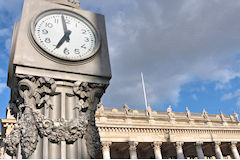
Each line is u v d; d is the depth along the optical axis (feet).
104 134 117.50
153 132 130.11
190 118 146.41
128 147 123.34
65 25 18.45
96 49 18.31
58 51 17.25
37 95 15.79
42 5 18.47
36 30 17.24
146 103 143.95
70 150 15.08
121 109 133.08
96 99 17.89
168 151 145.89
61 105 16.06
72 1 20.11
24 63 15.74
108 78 18.26
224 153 159.94
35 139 14.49
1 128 93.09
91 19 20.10
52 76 16.33
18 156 14.69
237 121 162.61
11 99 19.10
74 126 15.30
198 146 139.03
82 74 17.34
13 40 18.35
